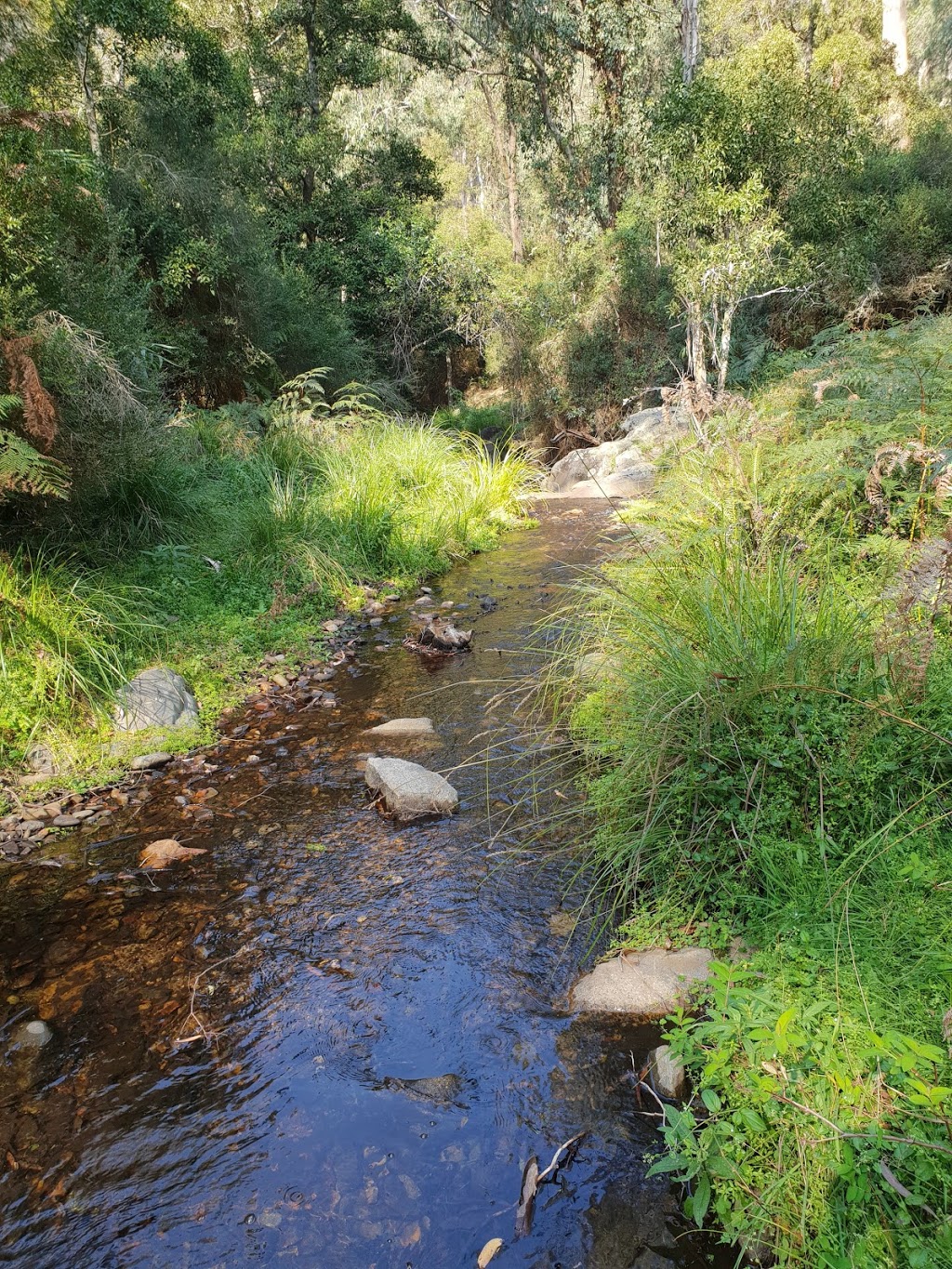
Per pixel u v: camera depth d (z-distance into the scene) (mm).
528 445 19969
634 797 3320
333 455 9758
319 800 4070
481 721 4812
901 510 3926
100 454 5816
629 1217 2033
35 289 5785
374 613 7043
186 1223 2055
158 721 4797
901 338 6047
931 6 31812
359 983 2844
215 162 16922
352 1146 2252
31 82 9148
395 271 23844
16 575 4945
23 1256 1978
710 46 25625
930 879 2506
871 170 17156
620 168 22344
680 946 2832
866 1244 1736
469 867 3457
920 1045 1807
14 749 4383
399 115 34812
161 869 3547
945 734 2824
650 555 4602
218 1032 2654
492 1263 1939
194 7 22547
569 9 22016
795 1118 1963
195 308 15008
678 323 16828
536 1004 2709
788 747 3027
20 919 3236
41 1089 2451
